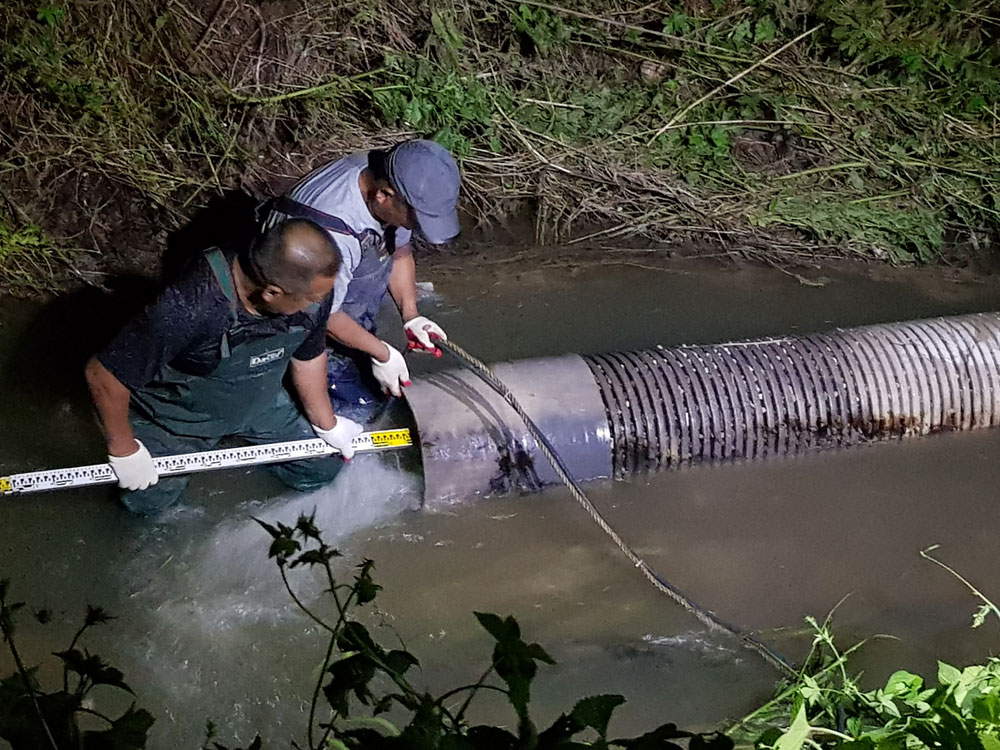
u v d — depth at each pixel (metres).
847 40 7.29
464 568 3.88
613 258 6.00
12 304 5.20
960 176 6.76
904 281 5.96
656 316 5.47
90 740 1.95
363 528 4.05
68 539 3.87
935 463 4.59
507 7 7.12
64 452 4.27
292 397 4.40
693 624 3.64
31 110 6.08
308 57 6.68
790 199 6.50
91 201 5.84
